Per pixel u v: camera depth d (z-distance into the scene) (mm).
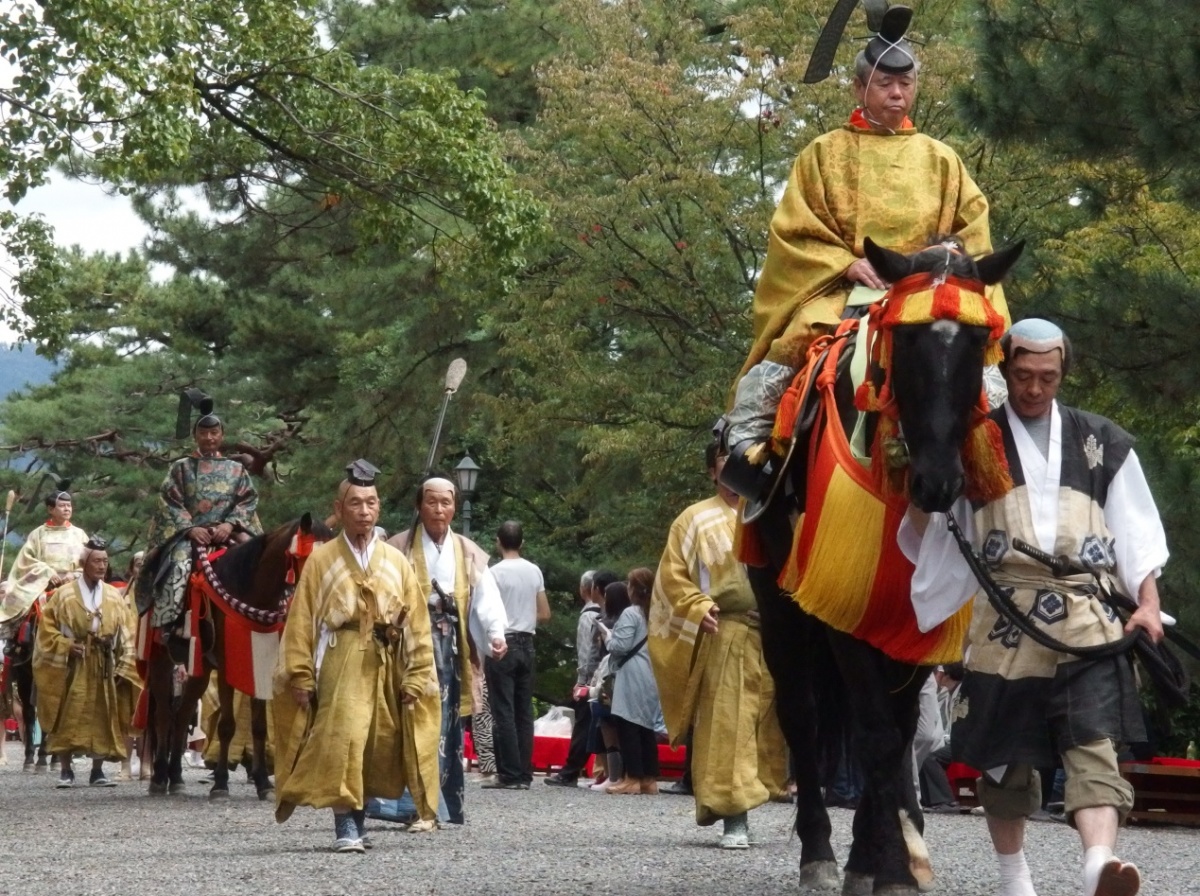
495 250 24141
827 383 7523
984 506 7031
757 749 11375
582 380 30266
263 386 43844
